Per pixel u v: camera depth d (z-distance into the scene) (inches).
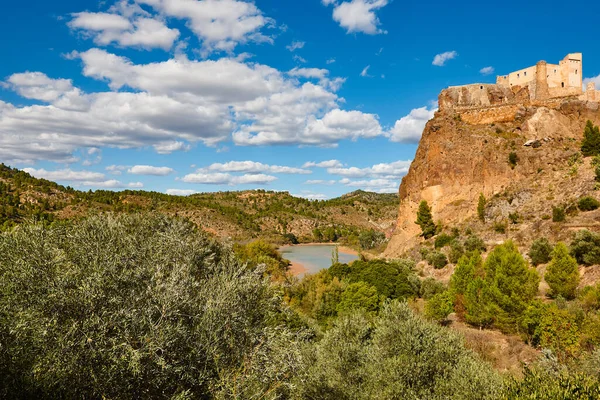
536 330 1123.3
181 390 406.9
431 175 2972.4
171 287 441.7
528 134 2859.3
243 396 425.1
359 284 1694.1
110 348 375.2
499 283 1331.2
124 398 367.9
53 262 422.6
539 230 2103.8
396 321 700.7
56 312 379.6
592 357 791.1
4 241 462.9
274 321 615.8
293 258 4510.3
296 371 517.0
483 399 540.7
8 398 344.2
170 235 625.9
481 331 1354.6
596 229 1862.7
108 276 434.9
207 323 451.8
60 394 354.0
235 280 540.1
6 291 393.1
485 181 2790.4
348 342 736.3
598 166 2154.3
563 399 460.8
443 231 2748.5
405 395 579.2
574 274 1434.5
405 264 2407.7
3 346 359.6
